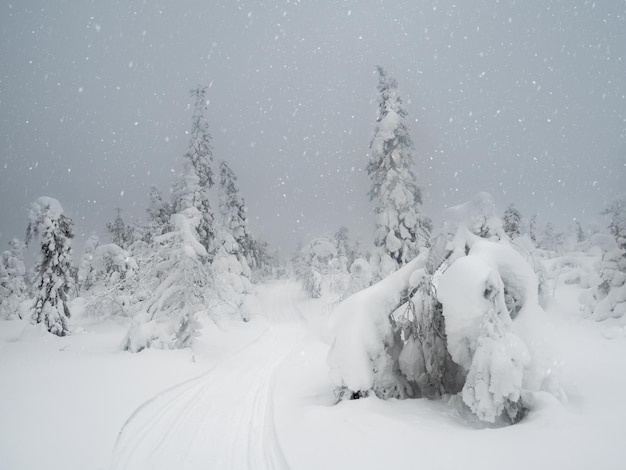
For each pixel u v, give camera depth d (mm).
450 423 8180
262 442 8156
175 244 18266
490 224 12898
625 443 5727
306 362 17219
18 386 10555
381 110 22625
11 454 6723
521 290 9492
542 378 8180
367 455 6719
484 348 8031
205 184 31375
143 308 17656
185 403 10922
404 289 10781
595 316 18750
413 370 10445
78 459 6867
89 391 10516
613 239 19672
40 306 24250
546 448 5973
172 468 6984
